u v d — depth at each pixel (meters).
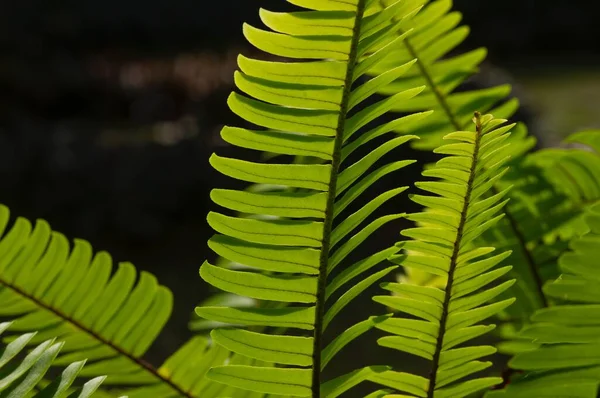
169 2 11.52
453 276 0.63
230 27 11.60
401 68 0.59
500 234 0.75
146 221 4.28
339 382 0.63
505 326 0.75
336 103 0.59
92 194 4.33
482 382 0.65
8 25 8.19
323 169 0.60
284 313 0.62
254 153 4.35
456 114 0.75
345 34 0.59
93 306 0.70
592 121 5.56
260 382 0.63
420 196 0.61
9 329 0.70
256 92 0.59
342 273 0.62
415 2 0.59
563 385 0.64
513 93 4.34
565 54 10.09
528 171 0.75
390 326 0.64
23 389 0.63
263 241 0.61
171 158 4.50
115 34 10.95
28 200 4.33
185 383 0.71
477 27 10.68
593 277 0.62
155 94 6.38
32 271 0.70
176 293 3.61
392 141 0.60
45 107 6.56
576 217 0.74
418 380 0.65
